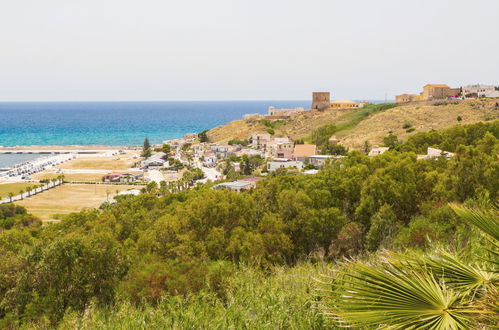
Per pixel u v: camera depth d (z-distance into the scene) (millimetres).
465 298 5582
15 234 35969
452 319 5027
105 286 20047
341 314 5598
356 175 42406
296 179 46969
